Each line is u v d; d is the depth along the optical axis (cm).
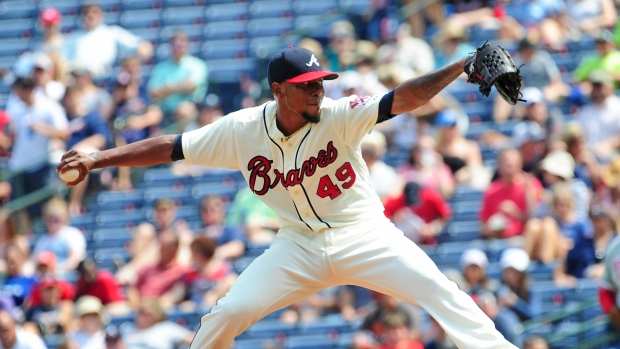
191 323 3781
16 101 4853
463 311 1989
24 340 3500
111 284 3912
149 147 2092
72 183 2061
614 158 4144
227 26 5744
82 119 4806
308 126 2019
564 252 3756
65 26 5959
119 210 4675
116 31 5466
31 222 4631
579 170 4000
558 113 4438
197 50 5559
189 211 4556
